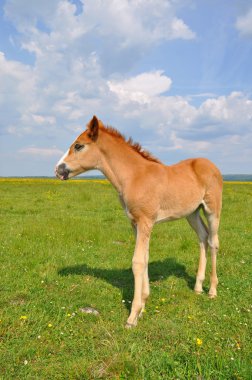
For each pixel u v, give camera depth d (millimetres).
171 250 8438
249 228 11297
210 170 5723
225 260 7648
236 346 3898
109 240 9188
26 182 37844
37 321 4438
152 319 4641
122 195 4992
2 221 11352
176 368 3377
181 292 5730
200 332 4242
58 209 14750
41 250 7852
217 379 3219
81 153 5113
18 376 3328
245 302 5285
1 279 5945
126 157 4996
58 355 3746
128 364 3389
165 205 5008
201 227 6016
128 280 6355
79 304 5035
